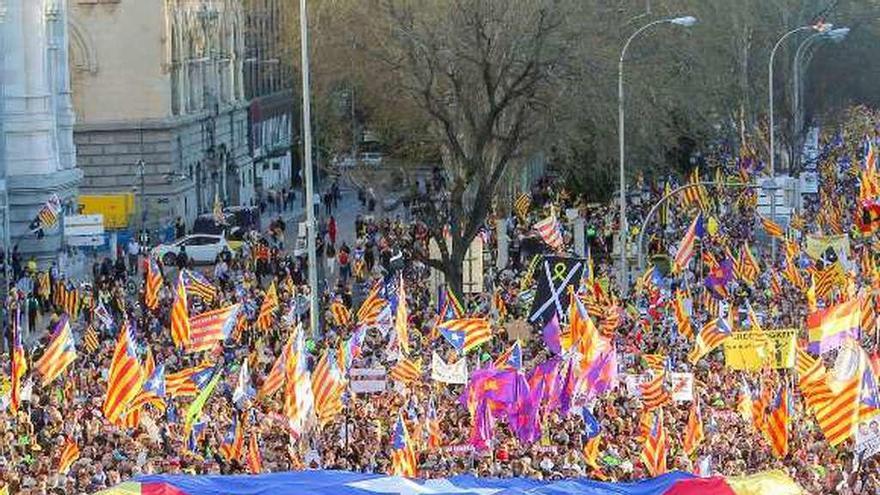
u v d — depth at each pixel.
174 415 79.50
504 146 124.50
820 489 65.31
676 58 176.00
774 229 129.00
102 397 84.00
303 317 116.50
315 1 140.62
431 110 117.69
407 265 137.62
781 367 85.56
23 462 70.75
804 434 75.31
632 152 160.75
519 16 118.31
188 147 195.88
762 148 188.88
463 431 75.69
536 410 74.06
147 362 78.69
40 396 83.25
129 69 188.88
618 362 85.81
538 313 99.31
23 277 135.88
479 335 87.25
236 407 78.94
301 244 151.62
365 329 95.69
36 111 157.62
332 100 148.88
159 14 188.88
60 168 162.12
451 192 122.81
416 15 120.00
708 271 123.62
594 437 70.75
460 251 116.50
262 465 69.56
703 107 186.88
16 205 155.38
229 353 100.12
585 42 124.88
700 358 91.50
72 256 153.62
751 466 70.81
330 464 69.38
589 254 135.50
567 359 76.12
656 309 109.25
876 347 89.75
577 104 130.88
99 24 188.25
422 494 42.34
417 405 77.25
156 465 68.44
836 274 112.12
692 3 181.75
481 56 116.12
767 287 121.62
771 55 166.75
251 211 190.88
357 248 149.62
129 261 157.25
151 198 188.88
